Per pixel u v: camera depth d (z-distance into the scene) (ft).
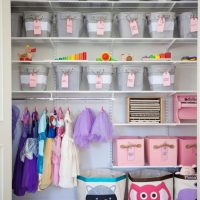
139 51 10.55
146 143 9.95
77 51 10.53
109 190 9.09
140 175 10.32
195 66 10.53
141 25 9.67
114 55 10.54
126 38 9.57
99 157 10.52
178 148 9.94
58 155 9.47
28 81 9.54
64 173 9.27
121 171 10.50
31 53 9.98
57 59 9.76
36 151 9.52
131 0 9.58
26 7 9.89
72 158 9.46
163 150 9.65
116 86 10.35
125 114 10.51
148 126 10.59
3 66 7.75
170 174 9.50
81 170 10.37
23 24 10.05
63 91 9.53
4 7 7.84
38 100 10.49
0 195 7.54
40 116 10.38
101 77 9.59
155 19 9.58
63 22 9.60
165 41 10.08
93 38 9.57
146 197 9.06
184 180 9.24
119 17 9.67
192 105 9.87
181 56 10.57
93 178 9.14
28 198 10.37
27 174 9.32
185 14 9.62
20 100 10.43
